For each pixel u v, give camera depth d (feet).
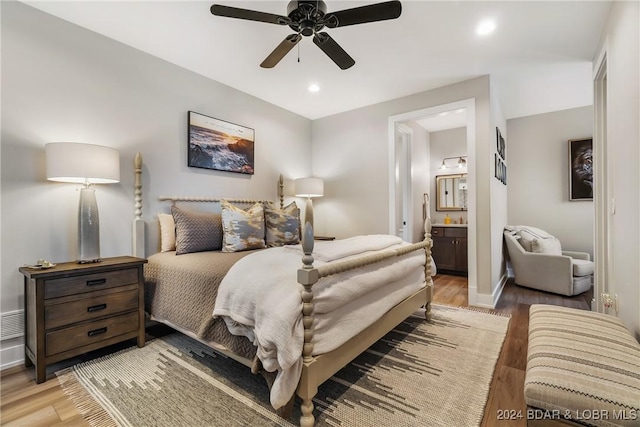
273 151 13.02
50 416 4.72
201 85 10.24
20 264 6.63
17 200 6.62
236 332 5.12
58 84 7.18
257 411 4.80
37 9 6.87
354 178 13.64
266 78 10.51
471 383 5.57
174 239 8.71
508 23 7.39
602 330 4.62
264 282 4.82
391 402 5.02
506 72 10.14
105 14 7.07
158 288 7.43
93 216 6.93
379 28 7.59
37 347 5.67
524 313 9.57
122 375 5.93
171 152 9.45
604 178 8.61
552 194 14.75
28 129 6.76
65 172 6.36
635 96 5.18
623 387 3.12
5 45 6.47
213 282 5.92
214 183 10.71
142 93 8.73
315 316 4.58
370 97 12.23
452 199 17.40
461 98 10.73
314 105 13.19
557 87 11.62
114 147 8.13
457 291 12.28
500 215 12.76
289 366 4.05
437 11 6.93
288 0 6.64
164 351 7.01
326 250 5.90
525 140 15.40
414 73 10.09
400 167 15.20
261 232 9.23
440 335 7.80
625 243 5.68
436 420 4.57
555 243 12.97
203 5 6.77
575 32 7.73
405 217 15.17
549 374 3.46
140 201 8.45
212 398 5.14
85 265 6.55
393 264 6.85
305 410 4.28
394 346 7.14
